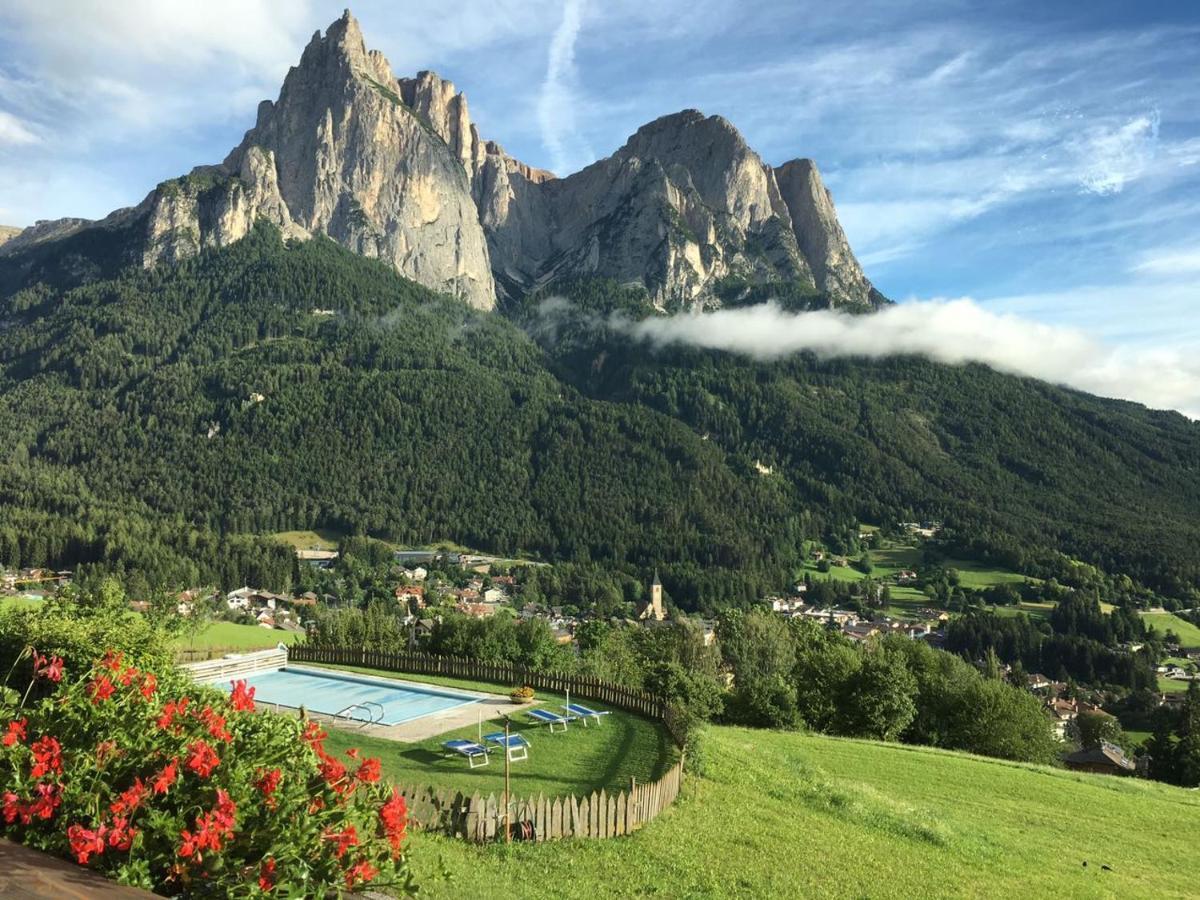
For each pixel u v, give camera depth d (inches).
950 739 2778.1
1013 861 1055.0
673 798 991.6
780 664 3582.7
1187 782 3430.1
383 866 302.0
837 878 814.5
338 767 316.2
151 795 274.5
